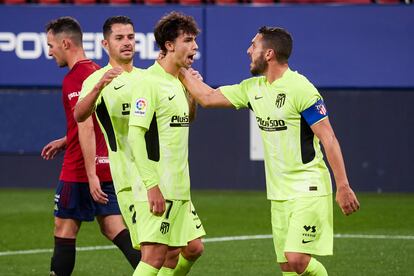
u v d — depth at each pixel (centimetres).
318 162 1953
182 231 1950
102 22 4219
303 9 4241
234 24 4234
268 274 2608
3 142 4238
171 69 1927
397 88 4234
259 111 1973
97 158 2216
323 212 1936
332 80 4234
